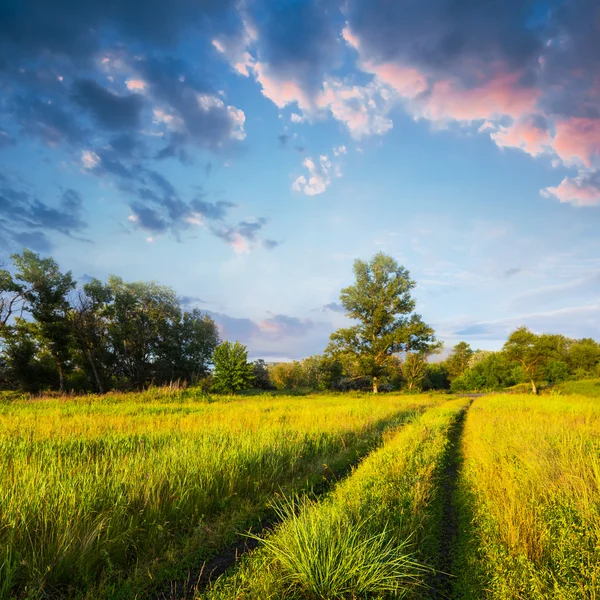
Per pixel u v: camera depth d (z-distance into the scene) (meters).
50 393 30.17
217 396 28.92
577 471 6.36
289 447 8.59
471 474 7.36
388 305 57.72
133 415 15.97
